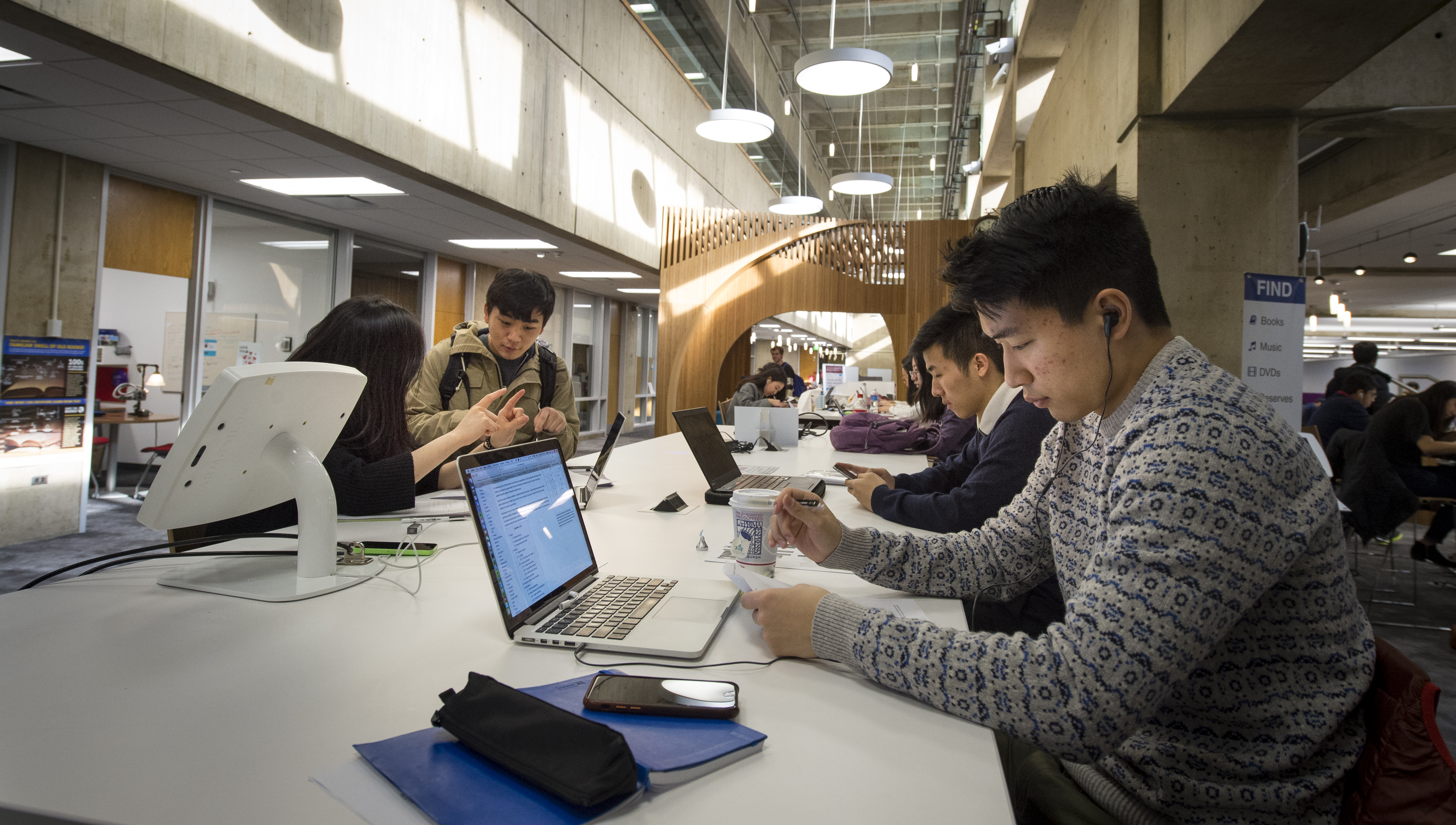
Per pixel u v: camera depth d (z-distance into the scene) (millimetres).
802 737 750
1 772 638
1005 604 1479
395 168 5332
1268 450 729
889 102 14781
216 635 991
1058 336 855
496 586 972
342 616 1076
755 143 14992
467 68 5941
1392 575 4801
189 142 4758
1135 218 869
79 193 5008
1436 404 5531
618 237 8836
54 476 4898
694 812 611
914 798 641
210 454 1091
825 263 10055
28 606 1098
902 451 3492
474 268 9625
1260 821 788
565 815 589
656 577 1267
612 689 797
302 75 4414
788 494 1227
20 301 4711
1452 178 7000
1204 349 4102
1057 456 1120
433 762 662
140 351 8078
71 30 3268
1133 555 718
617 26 8641
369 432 1750
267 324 6645
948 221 9797
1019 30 7090
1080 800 953
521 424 1861
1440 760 714
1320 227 7387
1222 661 811
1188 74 3705
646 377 16125
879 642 850
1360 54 3320
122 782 628
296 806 602
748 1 10039
